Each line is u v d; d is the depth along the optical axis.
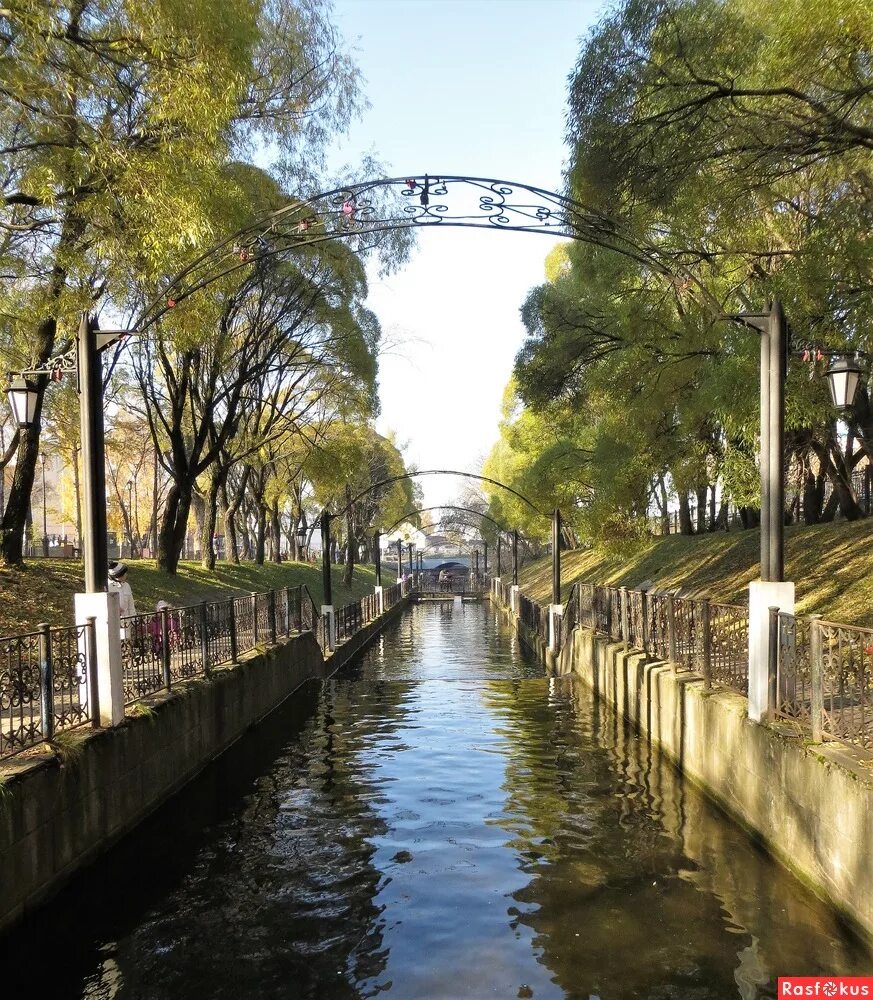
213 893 5.68
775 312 6.82
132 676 7.80
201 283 7.56
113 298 10.01
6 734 5.56
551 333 14.99
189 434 23.23
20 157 8.62
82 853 6.00
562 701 14.19
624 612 13.06
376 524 46.78
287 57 11.98
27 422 7.09
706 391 9.81
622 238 7.71
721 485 12.62
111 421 29.25
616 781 8.52
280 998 4.29
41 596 12.71
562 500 20.11
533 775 8.85
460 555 94.31
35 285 10.34
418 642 28.72
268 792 8.32
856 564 11.84
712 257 9.46
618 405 14.21
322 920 5.21
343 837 6.84
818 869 5.27
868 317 7.72
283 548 74.19
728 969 4.46
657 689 9.87
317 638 19.41
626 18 7.48
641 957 4.62
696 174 7.89
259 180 12.98
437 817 7.35
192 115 7.62
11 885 4.96
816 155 7.55
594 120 7.85
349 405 22.91
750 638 6.70
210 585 21.34
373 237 16.53
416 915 5.25
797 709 6.00
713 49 7.12
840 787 4.92
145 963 4.70
